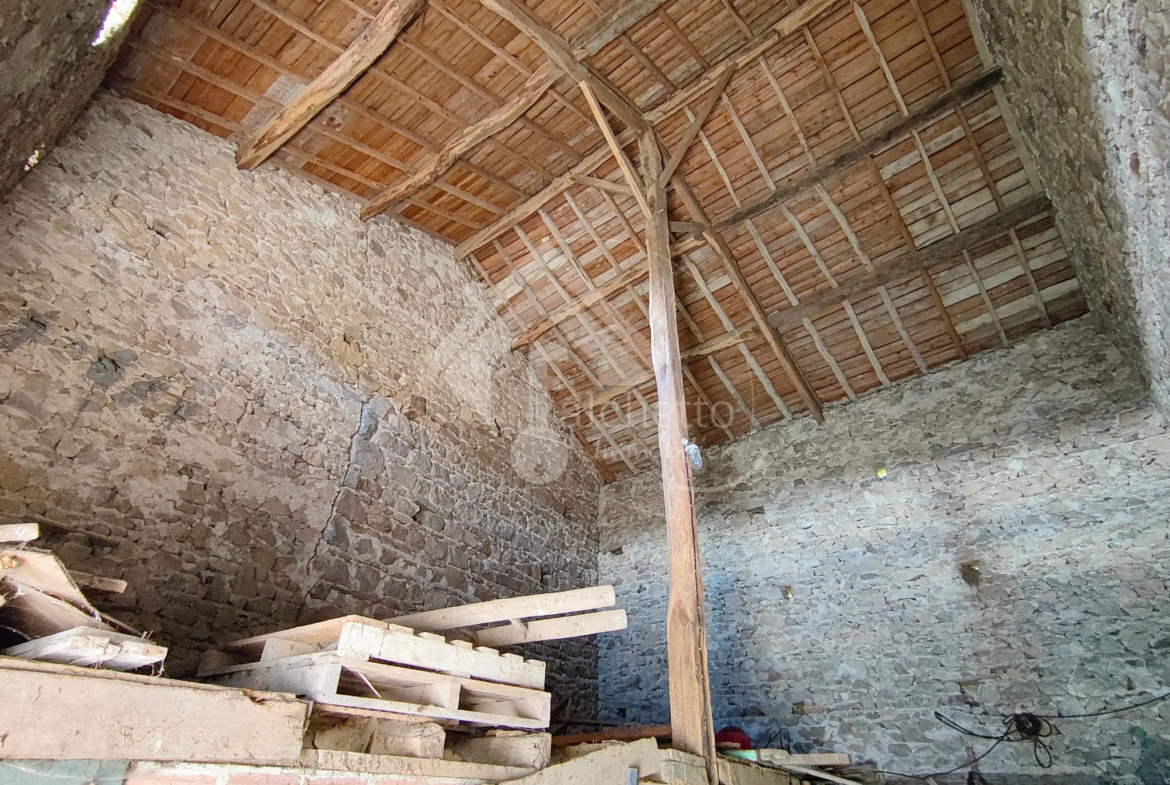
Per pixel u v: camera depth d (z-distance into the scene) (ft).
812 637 20.83
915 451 21.45
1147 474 17.39
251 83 15.85
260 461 15.16
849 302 21.59
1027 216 18.39
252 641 10.17
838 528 21.86
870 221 20.20
